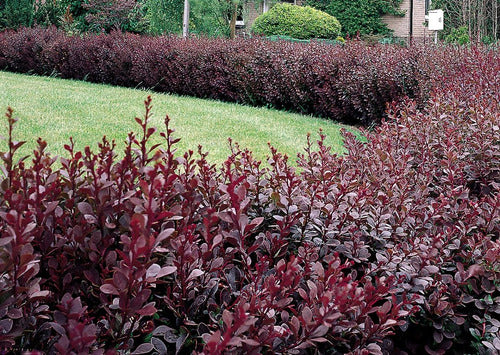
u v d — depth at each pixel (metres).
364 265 1.90
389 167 2.66
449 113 3.79
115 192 1.62
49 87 9.20
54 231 1.57
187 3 13.80
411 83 7.32
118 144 5.31
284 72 8.84
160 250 1.31
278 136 6.40
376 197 2.31
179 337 1.42
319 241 1.84
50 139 5.35
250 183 2.06
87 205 1.51
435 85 6.18
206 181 1.98
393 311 1.43
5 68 13.20
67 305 1.23
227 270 1.68
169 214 1.26
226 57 9.50
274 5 20.27
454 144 2.98
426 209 2.35
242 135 6.28
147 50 10.60
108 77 11.56
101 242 1.54
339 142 6.44
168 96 9.53
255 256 1.89
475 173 2.88
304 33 19.27
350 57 8.32
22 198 1.47
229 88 9.70
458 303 1.77
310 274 1.59
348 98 8.12
